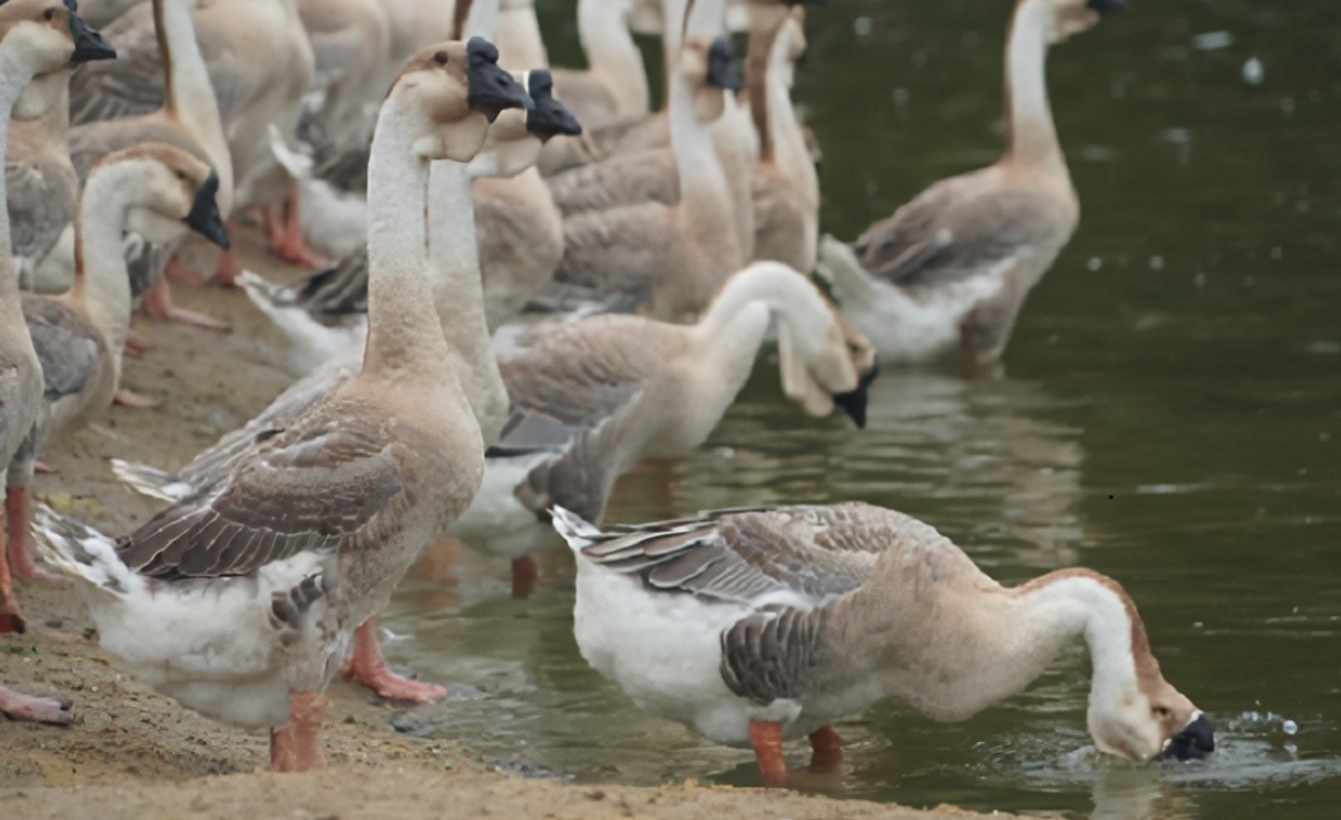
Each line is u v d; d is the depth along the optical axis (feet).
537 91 41.09
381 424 29.12
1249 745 33.94
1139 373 58.65
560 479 42.29
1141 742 33.40
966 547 43.86
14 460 37.50
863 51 109.19
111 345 40.73
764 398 58.59
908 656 32.83
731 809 26.55
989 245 62.64
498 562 45.24
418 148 30.30
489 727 35.17
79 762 29.30
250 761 31.24
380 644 39.37
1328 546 43.27
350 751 32.50
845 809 27.30
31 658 33.83
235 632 27.91
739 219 59.82
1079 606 33.37
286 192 64.34
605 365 43.01
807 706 33.09
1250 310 63.82
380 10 69.46
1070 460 50.72
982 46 109.60
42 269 49.11
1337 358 58.54
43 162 45.37
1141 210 75.92
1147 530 44.78
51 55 34.01
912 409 56.65
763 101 65.16
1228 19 111.14
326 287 49.47
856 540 32.99
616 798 26.68
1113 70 100.58
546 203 50.65
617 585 32.76
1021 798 32.07
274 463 28.43
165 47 52.08
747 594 32.40
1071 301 66.33
